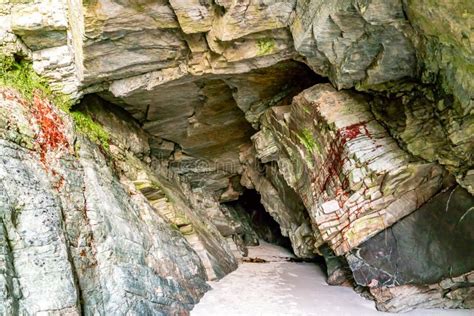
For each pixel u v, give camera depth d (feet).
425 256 24.36
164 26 24.86
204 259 32.96
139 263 24.82
